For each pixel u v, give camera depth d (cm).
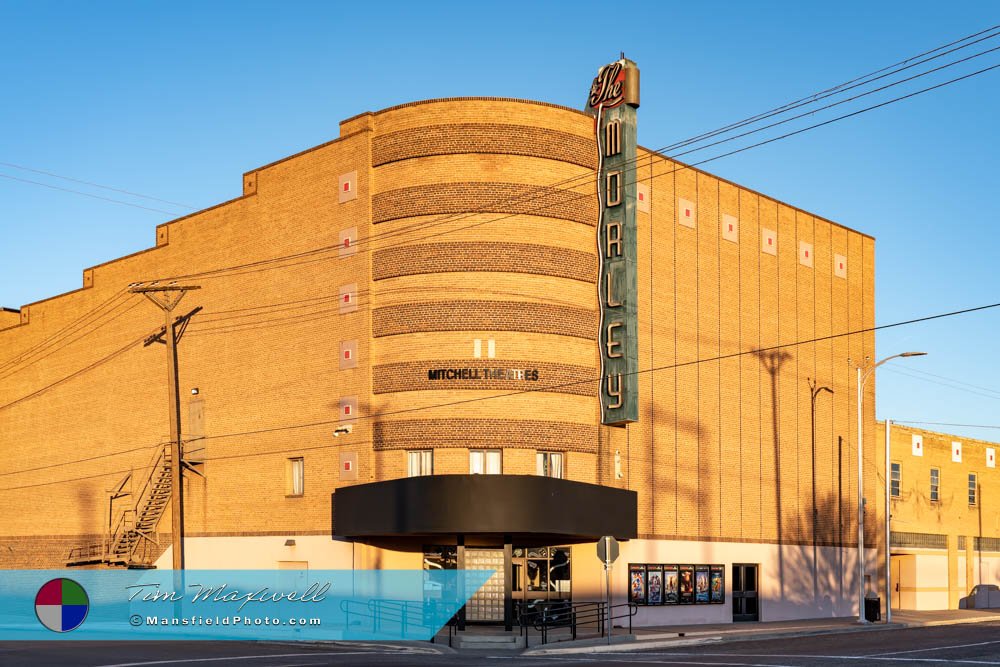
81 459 6125
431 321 4525
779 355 5756
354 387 4712
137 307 5888
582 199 4716
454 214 4553
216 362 5394
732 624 5159
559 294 4609
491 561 4525
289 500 4947
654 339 5012
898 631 4791
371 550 4584
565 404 4572
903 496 6931
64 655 3262
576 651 3728
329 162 4959
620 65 4741
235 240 5378
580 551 4644
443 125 4612
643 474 4894
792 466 5766
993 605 7538
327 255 4916
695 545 5119
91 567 5741
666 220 5150
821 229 6159
